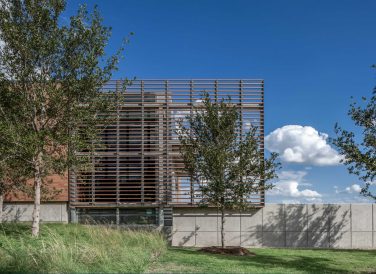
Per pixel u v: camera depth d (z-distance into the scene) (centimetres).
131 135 2189
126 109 2189
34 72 1438
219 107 1816
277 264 1380
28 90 1462
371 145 1327
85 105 1517
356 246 2162
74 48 1474
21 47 1402
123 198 2148
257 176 1789
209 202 1838
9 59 1418
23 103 1439
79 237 1466
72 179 2144
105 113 1592
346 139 1357
